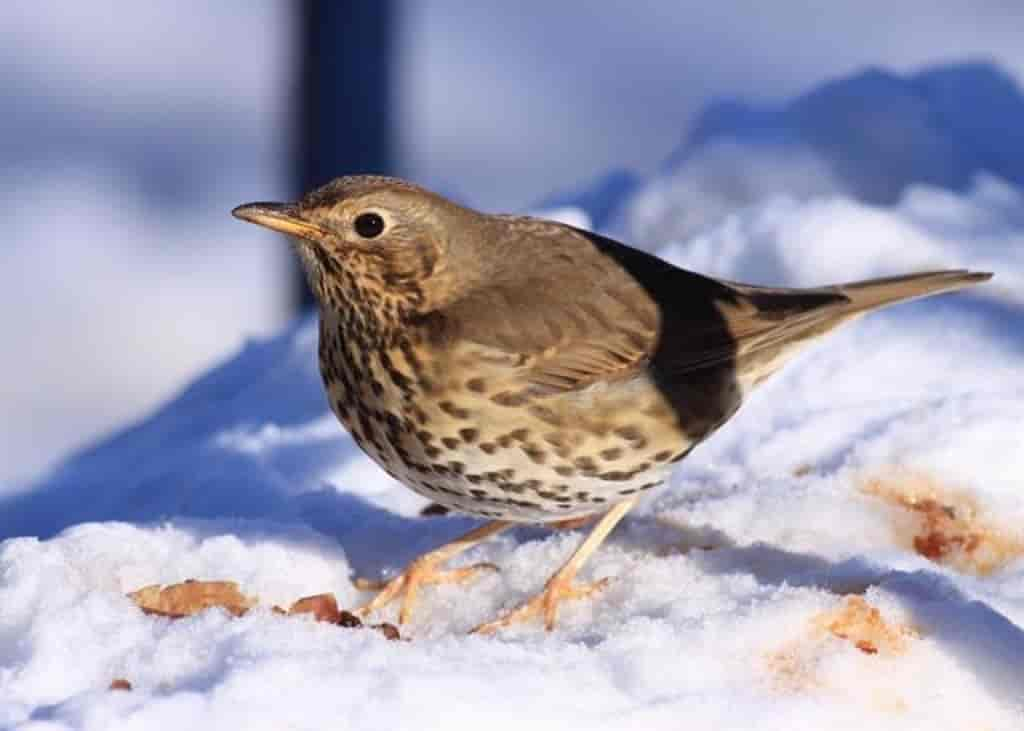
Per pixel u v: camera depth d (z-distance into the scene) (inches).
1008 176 684.7
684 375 462.6
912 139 680.4
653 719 352.8
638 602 417.4
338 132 902.4
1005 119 716.0
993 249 592.7
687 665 371.6
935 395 518.3
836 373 535.5
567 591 426.3
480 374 438.0
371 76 904.3
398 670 351.6
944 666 375.6
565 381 444.5
